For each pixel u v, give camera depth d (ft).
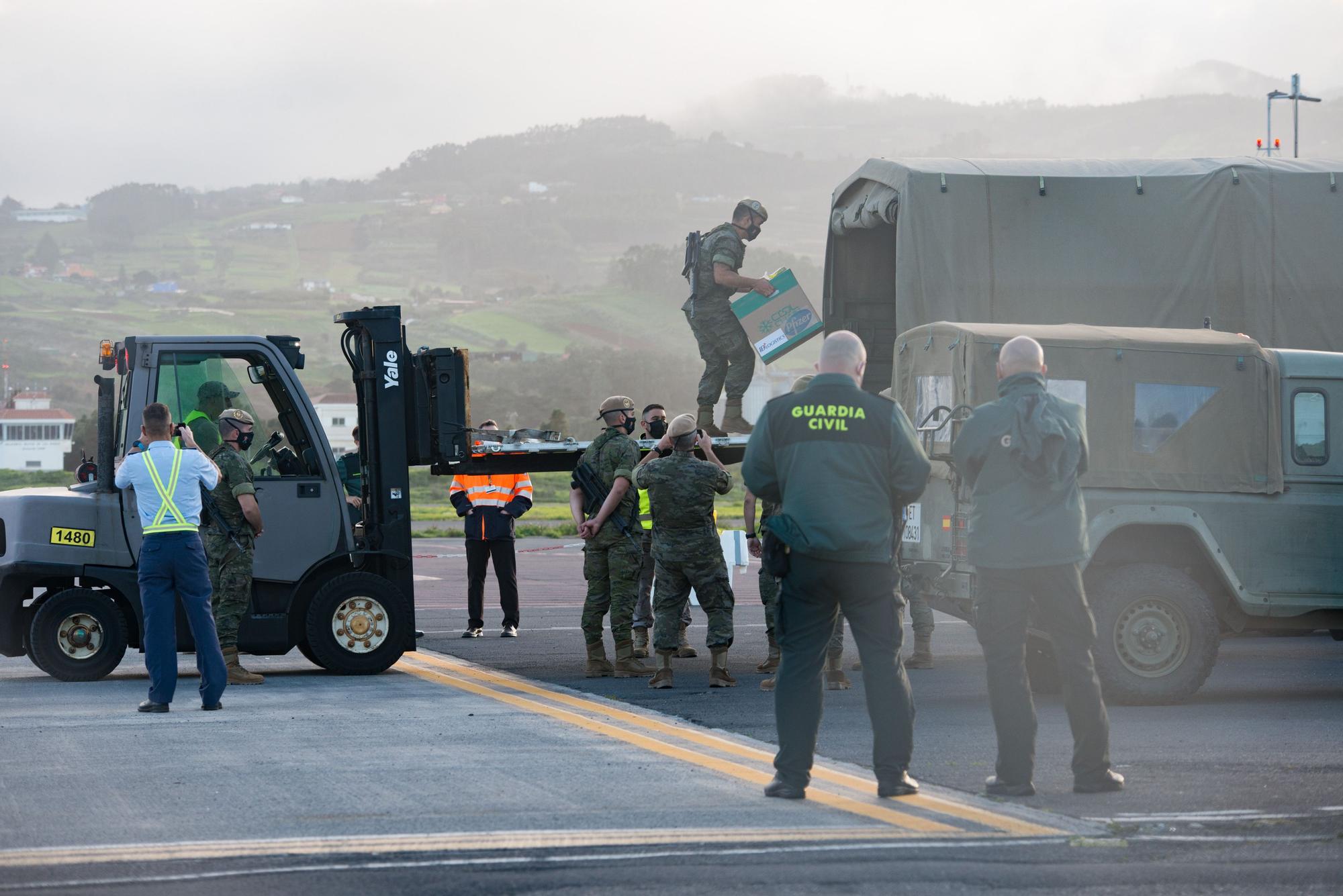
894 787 86.07
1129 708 126.93
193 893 65.62
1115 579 128.67
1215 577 134.62
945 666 159.33
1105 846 73.97
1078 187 155.33
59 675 145.79
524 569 346.33
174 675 121.60
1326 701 132.26
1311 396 135.44
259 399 151.84
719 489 138.62
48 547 146.51
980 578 88.48
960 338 132.57
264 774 92.48
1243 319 155.63
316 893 65.57
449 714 119.03
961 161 158.51
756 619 220.64
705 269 171.94
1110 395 132.05
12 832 77.00
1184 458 133.08
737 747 103.40
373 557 154.40
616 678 148.15
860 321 179.22
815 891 65.72
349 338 156.46
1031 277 154.10
